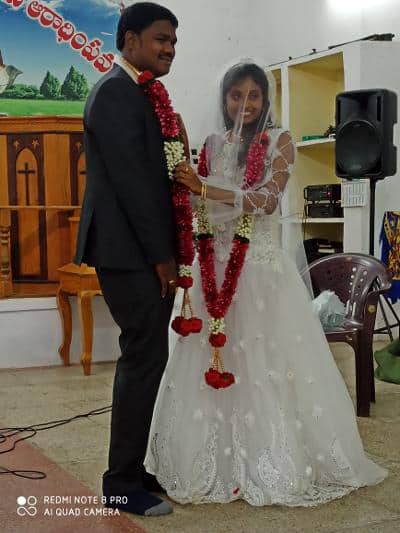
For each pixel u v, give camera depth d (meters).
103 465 3.07
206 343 2.68
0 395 4.45
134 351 2.43
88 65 5.78
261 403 2.60
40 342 5.38
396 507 2.55
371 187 5.10
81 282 5.00
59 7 5.68
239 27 6.83
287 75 6.80
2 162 5.46
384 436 3.45
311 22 7.11
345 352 5.66
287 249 2.97
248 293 2.67
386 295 5.15
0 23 5.60
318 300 3.90
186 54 6.62
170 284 2.42
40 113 5.74
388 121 5.01
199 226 2.71
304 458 2.63
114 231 2.38
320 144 6.65
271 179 2.62
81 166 5.54
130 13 2.44
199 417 2.62
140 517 2.47
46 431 3.62
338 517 2.46
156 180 2.39
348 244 6.14
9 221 5.36
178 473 2.60
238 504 2.56
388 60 6.12
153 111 2.42
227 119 2.68
